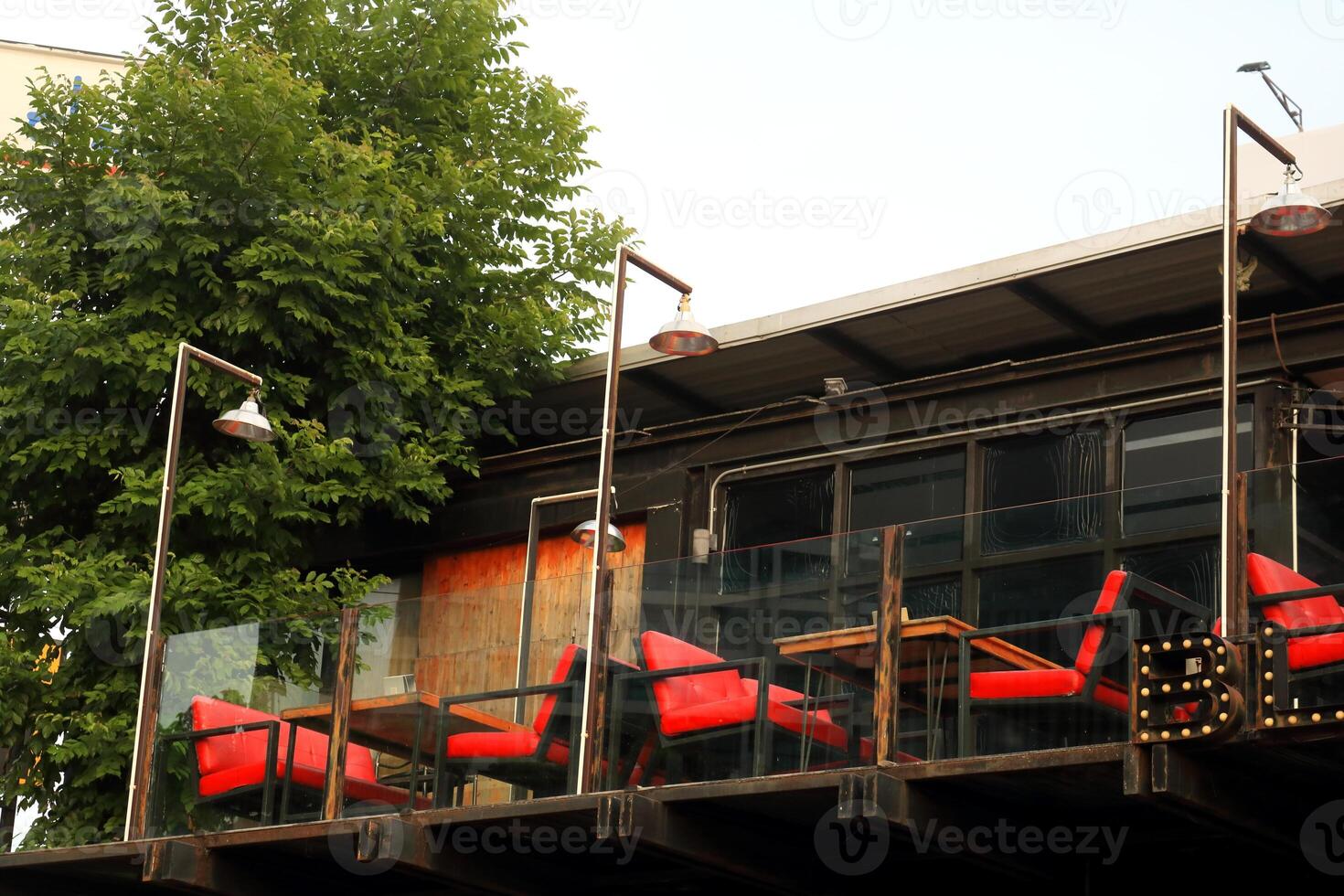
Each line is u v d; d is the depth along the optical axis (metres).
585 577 10.09
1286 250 11.62
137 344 13.88
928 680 8.95
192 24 15.88
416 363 14.59
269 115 14.25
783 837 9.98
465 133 16.30
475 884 10.31
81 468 13.90
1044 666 8.71
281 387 14.25
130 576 13.42
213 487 13.59
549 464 14.70
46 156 14.60
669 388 14.40
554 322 15.15
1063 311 12.60
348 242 14.37
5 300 13.76
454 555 15.09
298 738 10.57
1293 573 8.23
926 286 12.45
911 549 9.41
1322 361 11.38
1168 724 8.03
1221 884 9.69
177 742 10.95
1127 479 11.97
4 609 13.84
